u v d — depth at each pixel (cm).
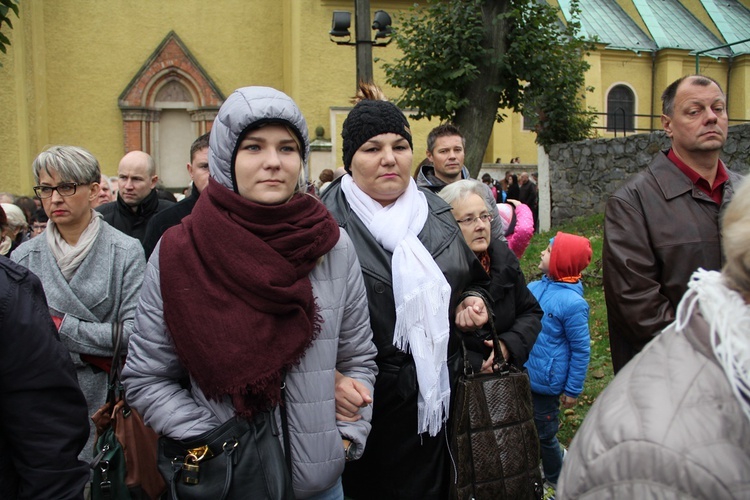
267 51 1988
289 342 182
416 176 409
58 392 179
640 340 263
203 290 181
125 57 1916
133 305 277
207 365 176
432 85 871
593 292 711
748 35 2311
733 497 103
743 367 107
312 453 189
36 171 270
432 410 228
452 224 260
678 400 110
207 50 1961
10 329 169
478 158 873
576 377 340
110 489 240
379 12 695
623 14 2284
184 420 181
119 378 258
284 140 193
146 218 461
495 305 279
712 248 264
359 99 282
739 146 942
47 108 1866
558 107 1266
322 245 194
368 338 217
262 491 174
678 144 274
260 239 185
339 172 617
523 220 446
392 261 237
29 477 175
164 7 1933
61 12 1872
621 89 2173
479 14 845
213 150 195
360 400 201
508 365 251
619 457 110
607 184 1202
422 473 239
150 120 1912
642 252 266
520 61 873
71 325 262
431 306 229
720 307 112
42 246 277
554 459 355
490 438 231
